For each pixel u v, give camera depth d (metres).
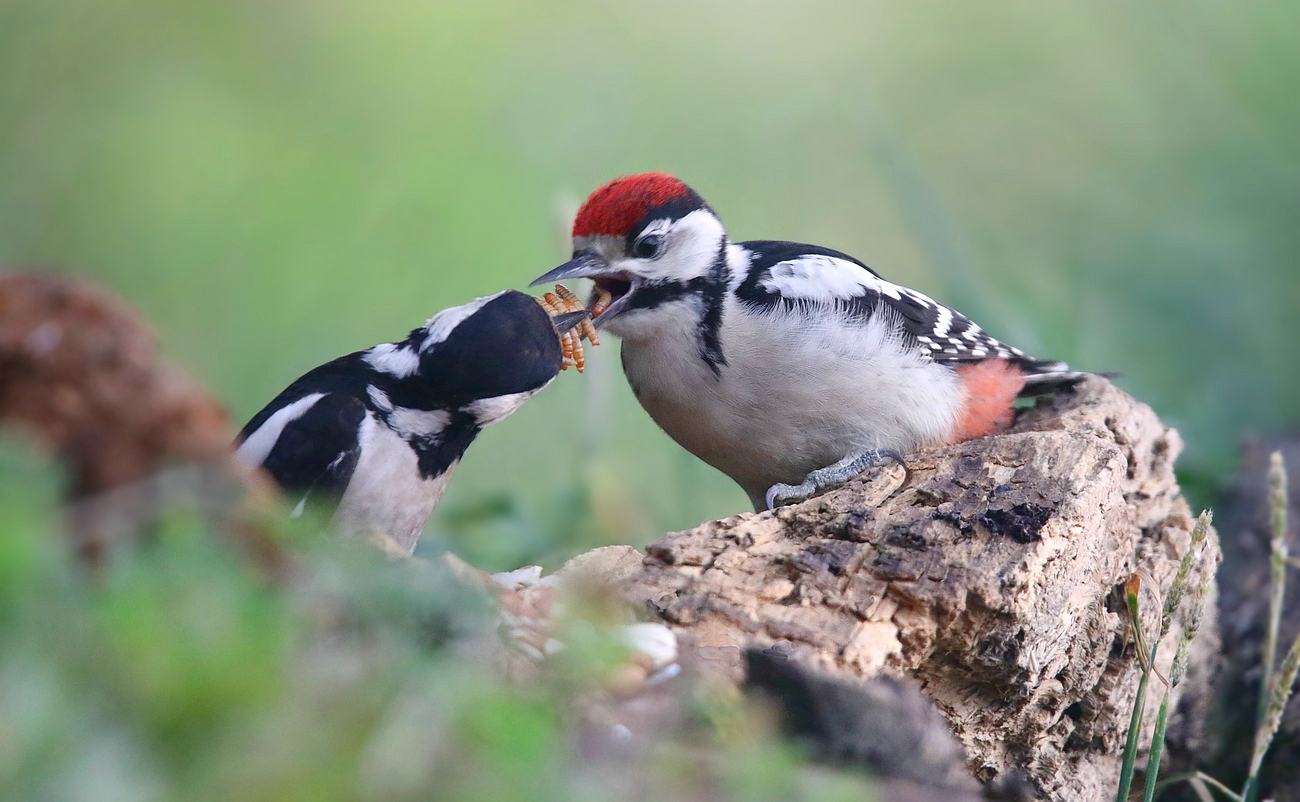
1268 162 18.48
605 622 5.13
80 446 4.34
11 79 19.55
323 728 3.66
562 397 14.48
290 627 3.92
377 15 21.41
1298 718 8.73
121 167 19.05
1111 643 7.16
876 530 6.47
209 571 3.95
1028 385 9.57
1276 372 15.40
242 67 20.81
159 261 17.98
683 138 21.06
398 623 4.30
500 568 9.96
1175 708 8.19
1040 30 21.81
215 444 4.54
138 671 3.50
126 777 3.37
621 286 9.26
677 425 9.18
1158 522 8.30
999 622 6.11
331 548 4.66
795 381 8.61
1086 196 19.34
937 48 22.58
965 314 13.15
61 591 3.63
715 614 5.75
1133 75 20.48
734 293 8.83
